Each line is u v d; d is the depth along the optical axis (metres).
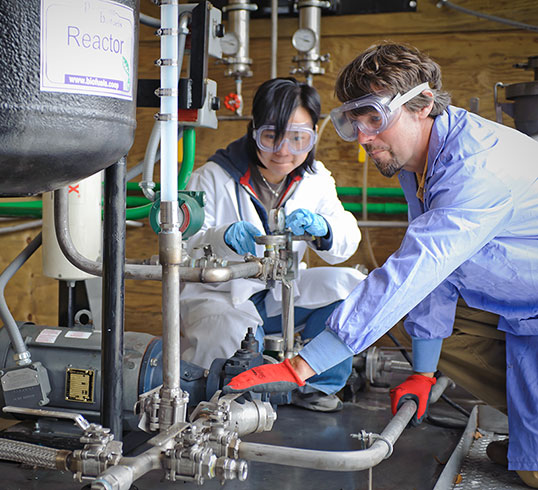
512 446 1.49
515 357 1.52
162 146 1.07
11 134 0.90
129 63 1.06
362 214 2.95
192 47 1.42
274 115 1.95
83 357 1.68
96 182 1.82
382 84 1.38
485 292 1.56
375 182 3.00
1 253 3.24
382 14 2.92
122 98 1.04
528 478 1.49
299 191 2.26
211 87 1.64
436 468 1.61
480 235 1.25
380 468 1.60
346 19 2.96
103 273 1.22
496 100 2.35
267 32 3.02
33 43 0.90
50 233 1.79
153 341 1.70
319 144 3.04
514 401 1.50
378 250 3.01
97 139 1.00
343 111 1.43
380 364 2.19
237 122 3.08
